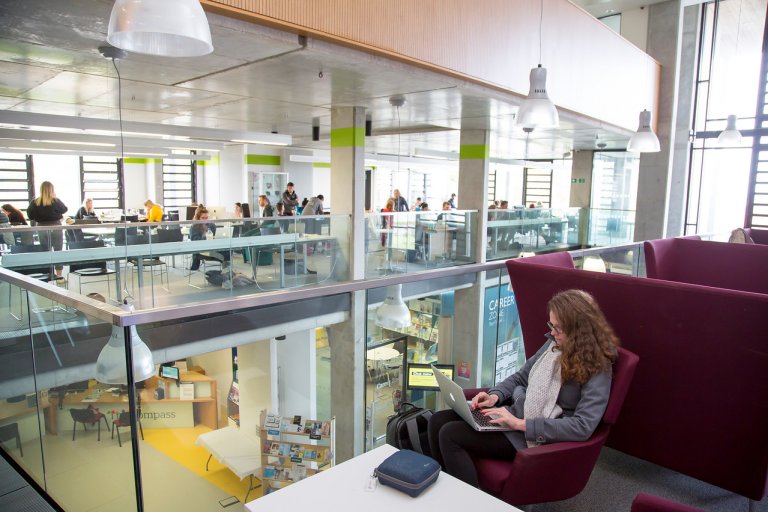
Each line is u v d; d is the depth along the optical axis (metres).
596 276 2.57
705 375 2.26
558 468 1.98
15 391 3.00
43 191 7.72
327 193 18.02
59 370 2.49
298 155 15.39
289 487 1.57
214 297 6.55
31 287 2.54
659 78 10.84
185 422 6.59
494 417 2.12
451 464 2.16
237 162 16.12
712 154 11.65
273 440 3.22
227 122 9.49
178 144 9.62
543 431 2.02
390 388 4.09
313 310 6.07
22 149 8.98
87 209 11.44
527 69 6.13
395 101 6.49
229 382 7.32
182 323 5.15
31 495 2.83
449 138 11.87
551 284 2.79
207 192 17.50
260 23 3.60
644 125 6.23
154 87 5.79
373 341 3.83
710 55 11.45
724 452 2.26
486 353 4.02
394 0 4.42
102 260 5.94
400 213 8.27
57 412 2.55
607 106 8.44
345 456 3.52
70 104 7.24
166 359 5.08
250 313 5.57
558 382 2.18
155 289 6.22
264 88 5.79
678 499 2.46
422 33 4.72
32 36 3.75
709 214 11.80
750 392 2.12
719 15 11.20
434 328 8.10
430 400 4.20
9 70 4.91
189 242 6.34
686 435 2.38
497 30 5.58
